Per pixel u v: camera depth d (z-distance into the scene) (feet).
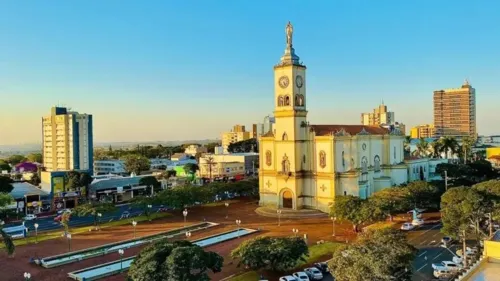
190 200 410.11
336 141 406.00
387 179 443.73
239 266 239.71
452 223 241.14
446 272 215.72
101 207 360.69
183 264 176.96
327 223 363.76
